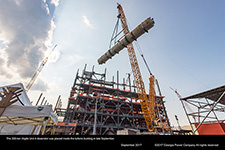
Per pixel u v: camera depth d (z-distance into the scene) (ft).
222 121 46.26
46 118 32.19
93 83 221.05
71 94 195.83
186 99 55.93
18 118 34.40
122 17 155.84
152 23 99.45
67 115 168.96
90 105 194.39
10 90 31.30
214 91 46.19
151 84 160.97
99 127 159.02
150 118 135.33
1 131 42.37
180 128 182.60
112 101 197.57
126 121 200.85
